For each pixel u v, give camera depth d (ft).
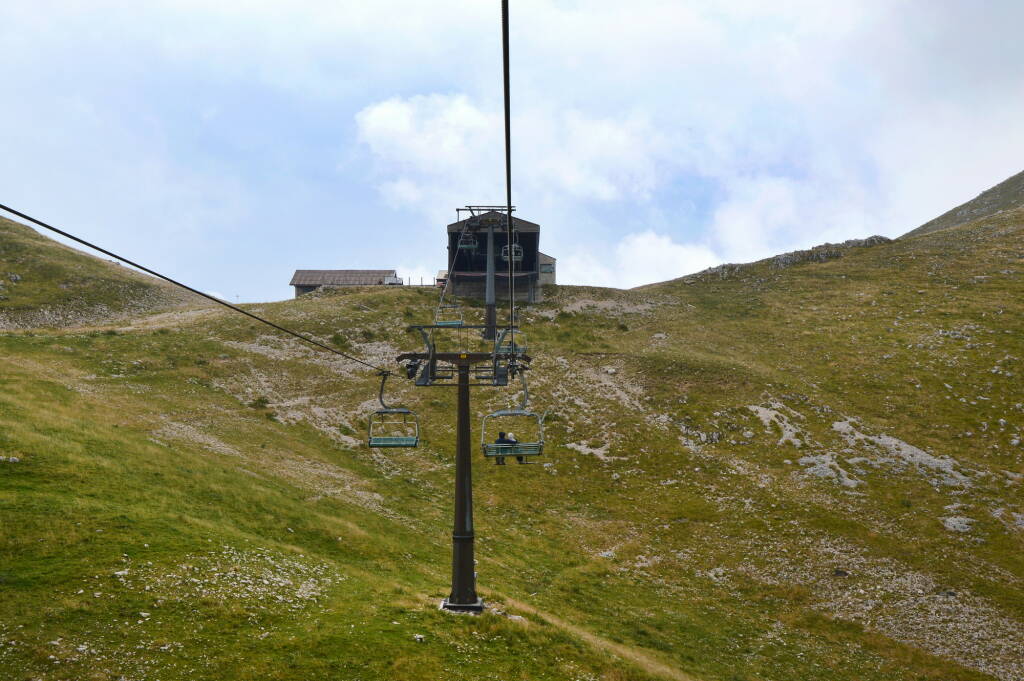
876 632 134.31
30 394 177.68
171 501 123.24
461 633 90.94
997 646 129.08
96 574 84.89
